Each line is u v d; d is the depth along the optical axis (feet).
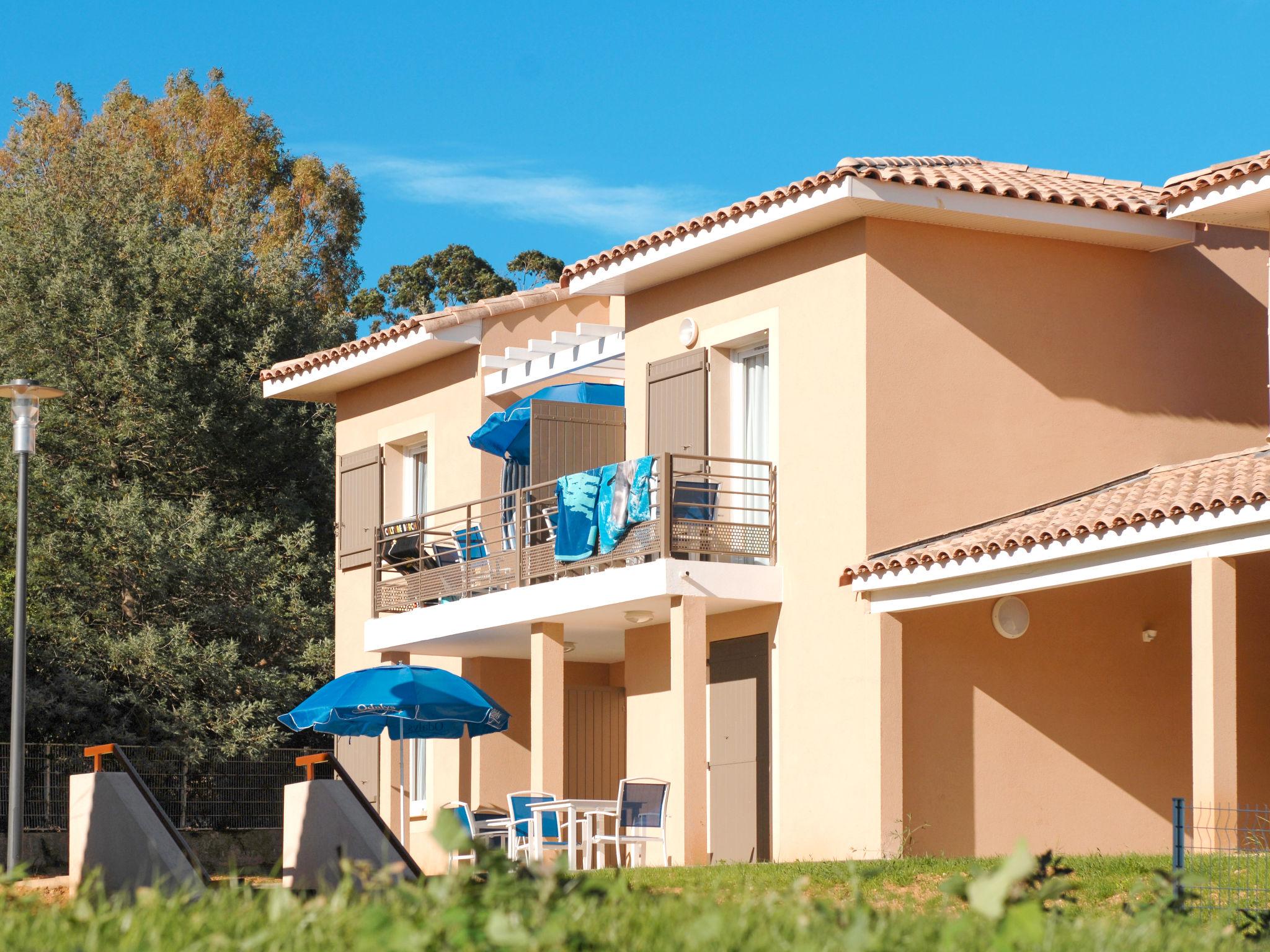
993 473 55.62
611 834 65.46
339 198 157.07
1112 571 46.42
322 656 102.78
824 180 52.70
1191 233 58.13
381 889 21.40
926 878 42.39
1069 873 26.66
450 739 67.92
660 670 62.54
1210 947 22.07
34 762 79.51
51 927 19.34
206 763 93.91
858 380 54.29
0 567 98.37
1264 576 56.95
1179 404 59.67
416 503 79.05
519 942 17.48
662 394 61.98
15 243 106.83
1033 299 57.36
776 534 57.21
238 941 18.60
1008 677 53.93
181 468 108.88
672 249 59.06
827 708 54.29
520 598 62.13
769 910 20.80
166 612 100.17
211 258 112.27
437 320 71.77
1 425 101.09
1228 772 43.37
